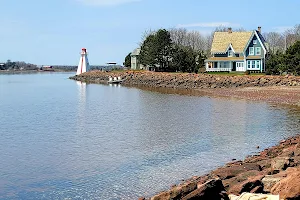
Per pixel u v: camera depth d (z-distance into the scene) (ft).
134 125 102.17
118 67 469.57
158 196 41.24
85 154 71.05
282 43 456.45
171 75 276.62
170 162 64.54
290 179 38.93
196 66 310.24
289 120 106.42
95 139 84.43
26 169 62.03
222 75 252.62
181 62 317.83
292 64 232.53
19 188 53.42
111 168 61.82
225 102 155.12
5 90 260.01
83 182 55.42
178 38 456.86
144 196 49.49
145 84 287.69
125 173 59.06
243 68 281.13
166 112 127.85
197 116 117.08
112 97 191.72
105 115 123.75
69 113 130.62
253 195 39.37
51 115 126.00
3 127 101.86
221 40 298.56
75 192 51.52
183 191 41.39
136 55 397.60
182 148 74.59
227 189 43.47
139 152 71.82
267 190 42.04
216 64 290.56
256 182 42.32
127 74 323.57
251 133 88.58
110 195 50.11
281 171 47.80
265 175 45.55
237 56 287.89
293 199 37.60
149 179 55.93
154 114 123.44
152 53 324.60
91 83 336.29
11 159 68.03
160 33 324.60
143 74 306.96
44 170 61.36
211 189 40.06
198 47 460.96
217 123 103.24
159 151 72.43
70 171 60.59
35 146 78.28
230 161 64.39
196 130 93.20
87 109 142.10
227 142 79.41
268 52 293.43
